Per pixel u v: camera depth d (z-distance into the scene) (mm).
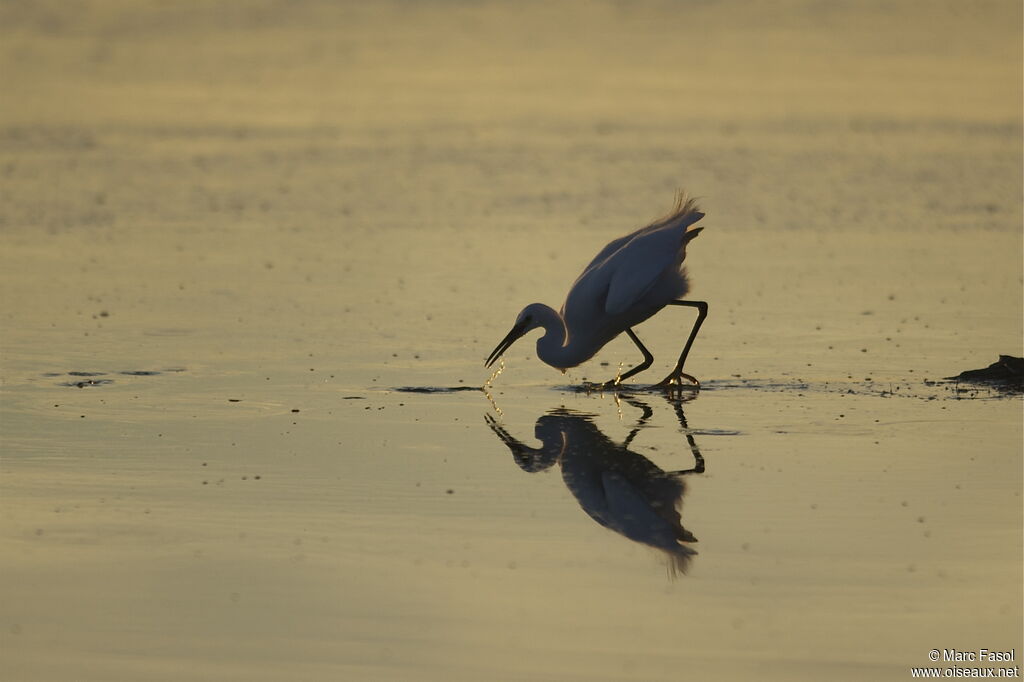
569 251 22047
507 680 8492
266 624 9227
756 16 50500
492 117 34531
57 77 38781
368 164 29250
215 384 15164
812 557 10219
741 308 18844
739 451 12805
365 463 12492
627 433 13477
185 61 41500
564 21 49125
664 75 40531
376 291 19672
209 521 10992
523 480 12055
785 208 25422
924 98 37375
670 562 10164
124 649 8898
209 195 26312
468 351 16781
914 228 23875
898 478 11930
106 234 23250
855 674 8562
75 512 11172
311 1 51562
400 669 8633
